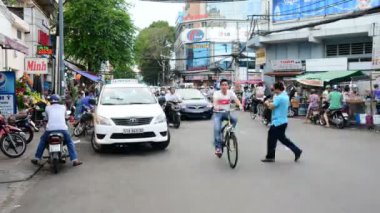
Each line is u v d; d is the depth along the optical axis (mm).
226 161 9930
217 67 58719
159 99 17891
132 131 10922
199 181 7906
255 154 10883
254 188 7309
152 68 90000
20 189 7656
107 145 11508
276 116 9703
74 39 33062
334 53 29391
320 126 18438
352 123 18312
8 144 10609
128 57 34281
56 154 8898
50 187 7695
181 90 23188
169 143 12703
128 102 12086
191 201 6543
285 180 7902
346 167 9109
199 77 67875
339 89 20484
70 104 19344
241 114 25938
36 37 24562
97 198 6836
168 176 8391
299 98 24328
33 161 9414
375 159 10094
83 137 14828
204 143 13039
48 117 9320
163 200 6633
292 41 31812
